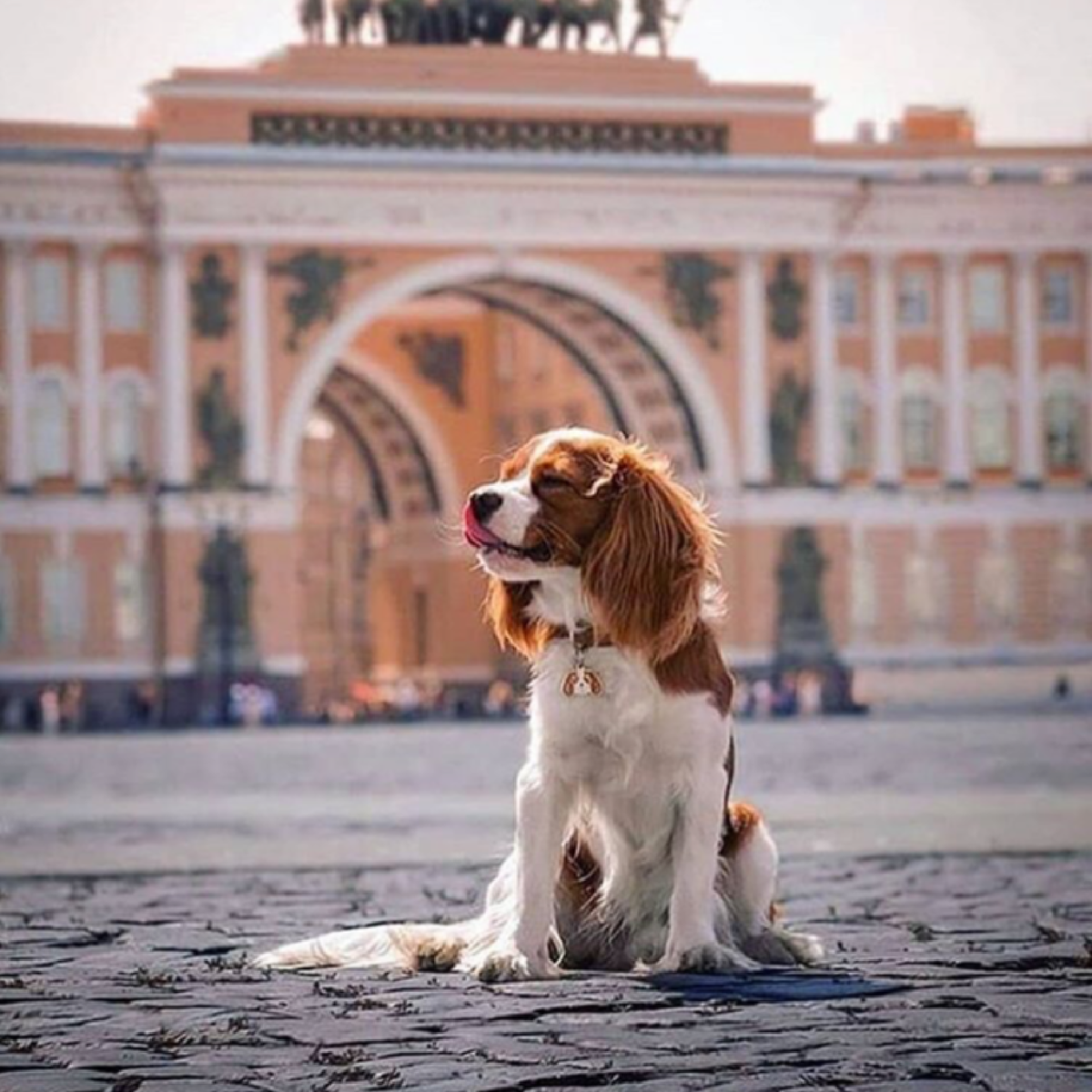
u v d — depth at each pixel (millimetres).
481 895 19891
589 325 97938
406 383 107750
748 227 96188
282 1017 11688
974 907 18016
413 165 93500
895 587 98188
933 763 49688
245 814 34938
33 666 92875
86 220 92750
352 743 70562
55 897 20281
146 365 93312
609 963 13039
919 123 101250
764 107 96500
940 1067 10031
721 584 12812
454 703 102375
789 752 56438
